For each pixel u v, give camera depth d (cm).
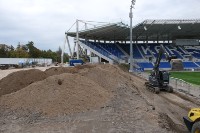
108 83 2603
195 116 1205
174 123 1652
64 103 1742
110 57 7881
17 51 14950
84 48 8412
